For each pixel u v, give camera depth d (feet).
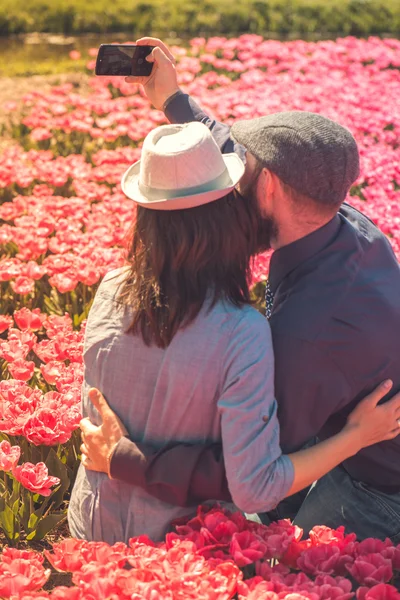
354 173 7.35
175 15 45.37
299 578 6.75
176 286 6.82
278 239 7.70
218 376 6.90
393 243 14.66
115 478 7.29
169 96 9.63
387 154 20.58
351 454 7.50
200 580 6.33
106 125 22.45
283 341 7.32
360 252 7.66
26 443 9.45
